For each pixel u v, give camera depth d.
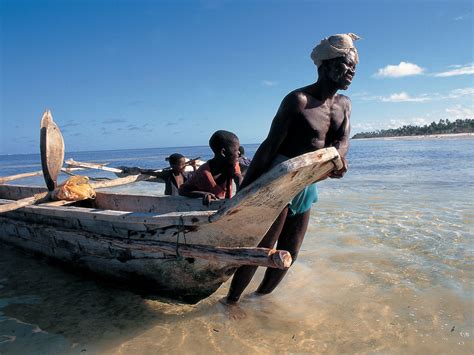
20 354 3.49
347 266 5.43
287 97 3.46
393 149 46.91
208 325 3.93
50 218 5.21
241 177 4.43
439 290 4.50
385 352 3.35
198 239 3.66
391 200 10.22
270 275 4.40
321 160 2.82
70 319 4.12
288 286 4.84
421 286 4.64
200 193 4.29
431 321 3.83
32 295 4.73
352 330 3.74
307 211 4.12
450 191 11.24
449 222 7.43
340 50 3.28
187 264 3.90
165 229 3.82
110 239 4.31
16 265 5.79
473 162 21.12
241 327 3.87
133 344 3.62
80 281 5.17
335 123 3.70
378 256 5.76
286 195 3.21
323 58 3.36
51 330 3.90
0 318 4.16
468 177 14.38
